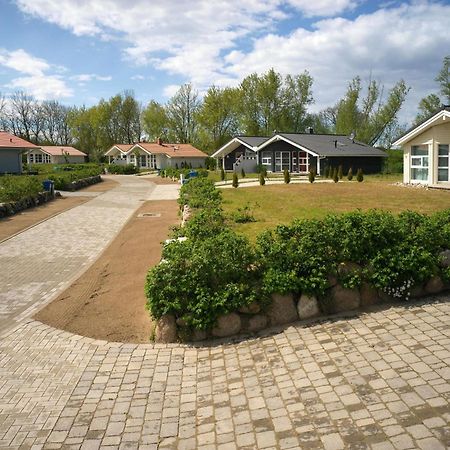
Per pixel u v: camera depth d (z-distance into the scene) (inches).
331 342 202.1
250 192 810.8
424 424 137.3
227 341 218.4
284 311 227.9
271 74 2138.3
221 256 231.0
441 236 251.3
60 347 225.1
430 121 736.3
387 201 606.2
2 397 181.2
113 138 3004.4
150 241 474.0
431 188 749.3
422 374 165.3
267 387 174.6
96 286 326.3
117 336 234.2
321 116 2536.9
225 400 171.0
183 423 160.6
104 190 1176.8
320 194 719.1
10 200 742.5
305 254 235.8
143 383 188.7
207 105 2356.1
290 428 147.4
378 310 231.5
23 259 416.2
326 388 166.1
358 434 138.0
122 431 158.1
